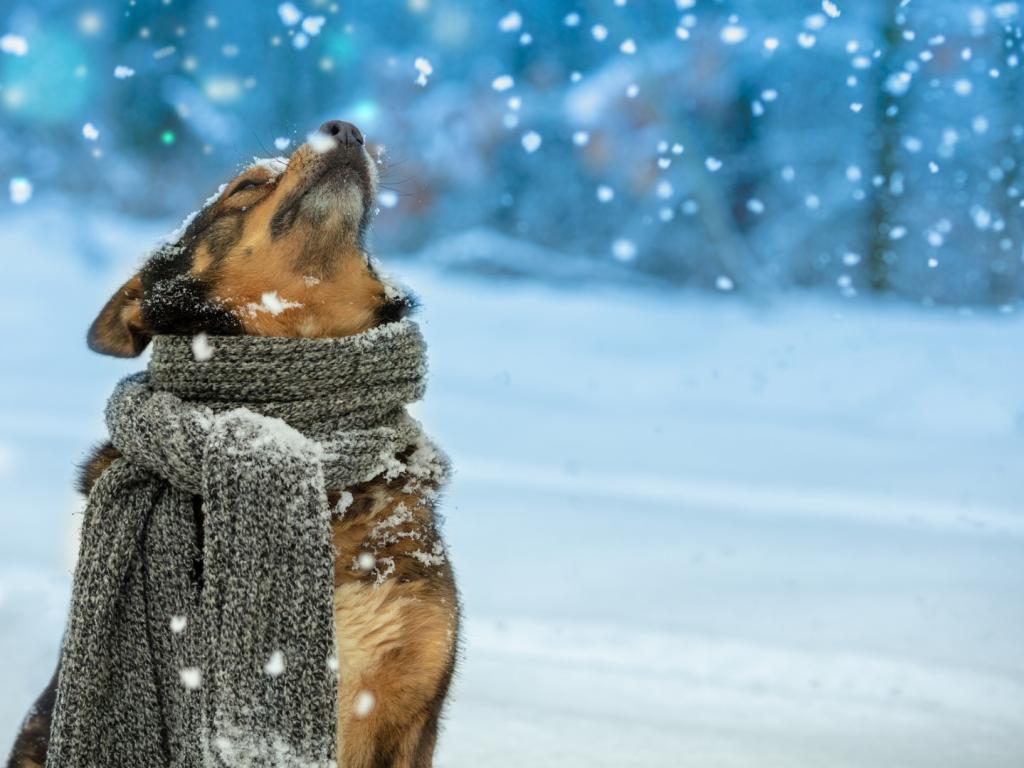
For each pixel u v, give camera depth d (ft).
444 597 12.84
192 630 11.77
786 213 78.64
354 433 12.41
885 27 58.34
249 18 74.59
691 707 19.10
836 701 19.48
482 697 19.35
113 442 12.68
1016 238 69.36
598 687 20.01
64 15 72.23
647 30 72.69
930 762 16.55
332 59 71.46
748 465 44.91
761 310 71.36
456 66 74.69
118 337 14.01
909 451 48.03
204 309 13.32
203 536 12.09
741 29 28.27
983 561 29.91
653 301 75.56
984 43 61.41
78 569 12.05
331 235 13.34
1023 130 63.67
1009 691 19.94
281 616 11.55
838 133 75.87
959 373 57.41
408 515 12.78
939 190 69.67
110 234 77.56
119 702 11.81
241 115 74.49
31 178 79.30
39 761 13.14
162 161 79.97
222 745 11.32
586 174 81.51
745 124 78.38
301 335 13.60
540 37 75.25
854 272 76.54
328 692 11.53
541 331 69.00
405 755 12.79
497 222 84.58
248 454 11.76
